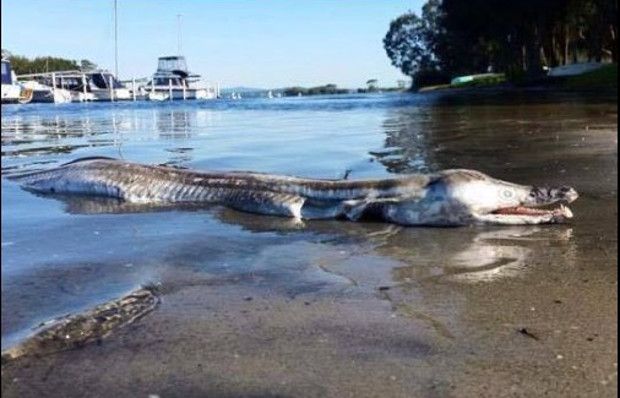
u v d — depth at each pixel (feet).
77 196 4.57
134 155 6.68
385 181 3.79
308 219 3.83
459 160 5.63
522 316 2.14
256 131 9.87
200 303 2.33
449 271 2.68
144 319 2.17
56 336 2.01
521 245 3.06
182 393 1.67
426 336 2.00
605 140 6.59
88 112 20.22
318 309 2.26
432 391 1.65
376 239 3.30
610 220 3.45
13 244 3.21
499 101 16.93
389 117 12.48
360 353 1.88
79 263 2.85
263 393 1.66
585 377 1.70
